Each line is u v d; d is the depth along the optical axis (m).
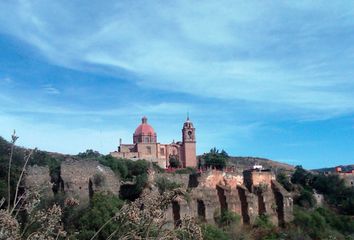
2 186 76.12
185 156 185.12
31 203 22.19
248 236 111.69
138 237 21.69
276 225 124.81
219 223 115.75
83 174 105.50
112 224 50.59
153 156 179.38
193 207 111.38
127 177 128.62
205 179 120.88
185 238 23.03
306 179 161.88
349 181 167.62
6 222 19.31
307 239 116.50
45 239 21.55
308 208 139.00
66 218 71.00
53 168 106.25
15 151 91.19
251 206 123.31
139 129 185.50
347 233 126.62
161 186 111.94
